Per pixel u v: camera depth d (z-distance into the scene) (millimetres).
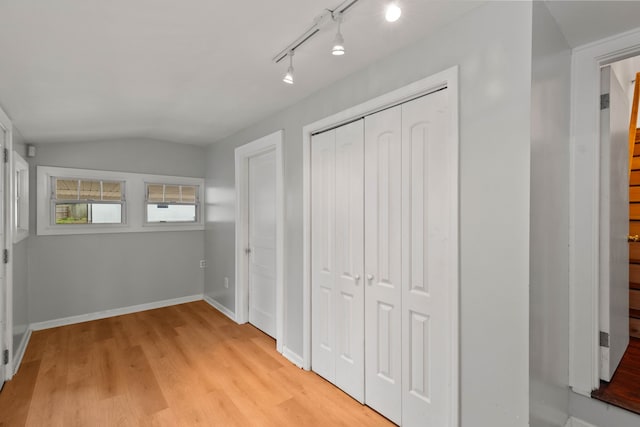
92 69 1900
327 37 1690
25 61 1697
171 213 4414
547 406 1502
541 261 1434
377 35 1681
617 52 1669
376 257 2029
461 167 1549
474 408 1507
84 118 2814
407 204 1835
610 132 1771
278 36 1668
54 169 3531
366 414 2023
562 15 1505
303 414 2025
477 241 1490
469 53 1513
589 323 1732
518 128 1354
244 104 2756
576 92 1786
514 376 1366
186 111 2939
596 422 1700
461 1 1425
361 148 2131
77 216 3721
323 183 2459
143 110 2844
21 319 2953
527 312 1325
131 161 4047
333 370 2363
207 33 1608
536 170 1376
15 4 1239
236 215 3719
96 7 1314
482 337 1475
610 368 1789
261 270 3486
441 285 1660
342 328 2291
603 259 1757
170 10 1388
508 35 1382
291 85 2352
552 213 1557
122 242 4008
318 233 2508
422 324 1760
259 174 3506
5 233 2400
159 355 2848
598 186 1732
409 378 1827
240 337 3285
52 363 2680
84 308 3744
